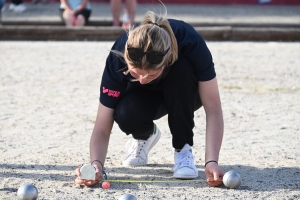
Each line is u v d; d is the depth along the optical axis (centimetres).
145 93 702
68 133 948
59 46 1867
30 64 1541
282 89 1262
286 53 1723
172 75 675
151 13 649
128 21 2108
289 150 856
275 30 2030
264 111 1085
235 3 3309
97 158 696
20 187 639
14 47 1844
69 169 768
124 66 666
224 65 1523
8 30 2044
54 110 1095
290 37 2028
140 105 696
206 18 2653
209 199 655
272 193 677
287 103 1145
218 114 697
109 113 703
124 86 687
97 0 3325
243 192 678
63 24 2305
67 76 1391
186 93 685
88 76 1390
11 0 2880
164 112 735
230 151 849
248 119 1030
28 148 866
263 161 803
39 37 2050
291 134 941
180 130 710
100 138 705
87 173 675
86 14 2211
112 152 847
